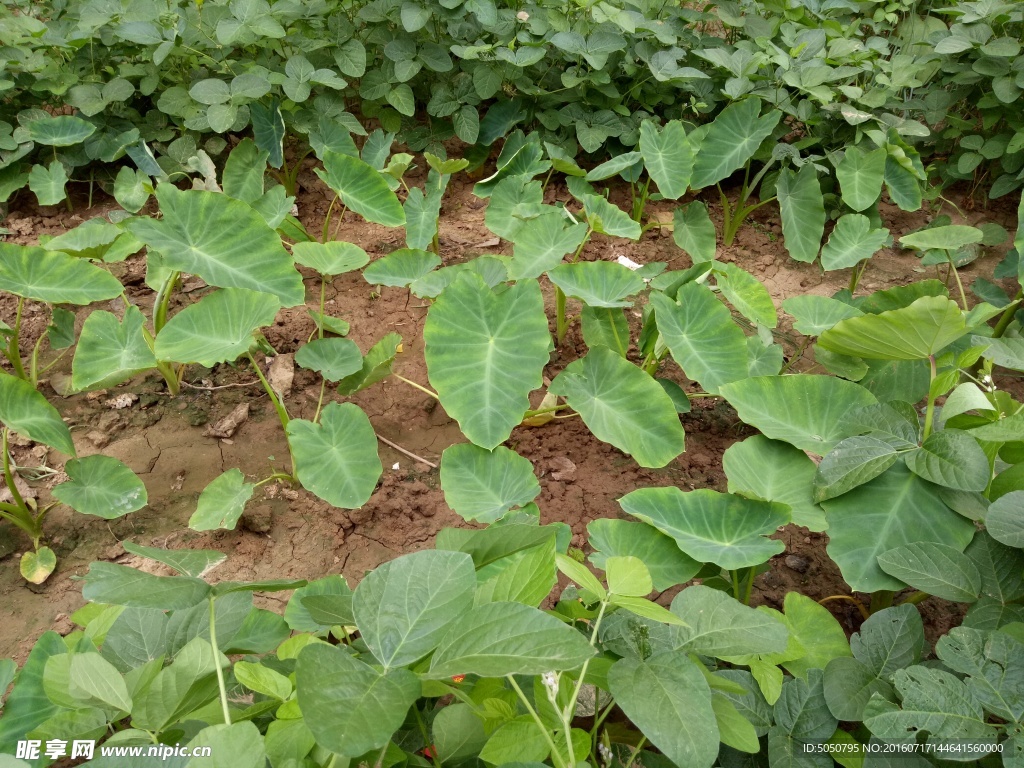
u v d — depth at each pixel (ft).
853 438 7.00
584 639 3.74
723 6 14.06
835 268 10.89
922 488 6.80
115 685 4.24
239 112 12.73
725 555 6.23
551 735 4.30
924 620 7.30
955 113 14.16
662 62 12.43
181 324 8.32
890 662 5.53
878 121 12.39
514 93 14.38
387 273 9.95
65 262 8.85
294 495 8.61
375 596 4.14
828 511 6.91
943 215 12.91
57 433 7.73
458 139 14.76
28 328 10.69
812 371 10.46
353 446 7.98
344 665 3.77
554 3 13.29
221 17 12.86
